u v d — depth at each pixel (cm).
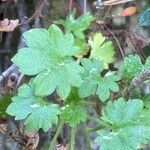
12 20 31
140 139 23
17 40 35
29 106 24
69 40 24
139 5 36
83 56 34
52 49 23
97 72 26
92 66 26
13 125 30
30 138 29
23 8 33
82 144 39
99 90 25
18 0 33
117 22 36
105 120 24
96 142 23
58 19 35
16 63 23
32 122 23
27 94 24
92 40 34
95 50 33
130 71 27
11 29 31
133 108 24
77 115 24
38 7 33
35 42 23
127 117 24
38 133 32
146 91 36
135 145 23
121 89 28
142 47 36
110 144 23
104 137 23
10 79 29
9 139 31
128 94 26
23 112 24
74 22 33
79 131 39
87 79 26
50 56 23
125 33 36
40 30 24
